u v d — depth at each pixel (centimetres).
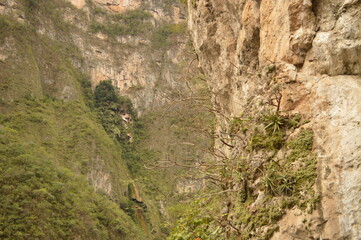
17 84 6009
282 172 329
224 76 625
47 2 8219
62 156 5325
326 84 327
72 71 7606
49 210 3519
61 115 6256
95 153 5691
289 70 367
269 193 343
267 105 396
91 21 8912
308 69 352
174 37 8369
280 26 388
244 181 400
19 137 4878
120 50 8838
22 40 6812
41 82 6744
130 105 7731
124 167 6094
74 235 3538
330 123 310
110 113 7331
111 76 8456
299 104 349
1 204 3297
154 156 6041
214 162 545
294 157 327
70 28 8331
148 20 9544
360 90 305
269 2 417
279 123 359
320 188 293
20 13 7194
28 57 6662
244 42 503
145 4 9788
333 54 332
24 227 3212
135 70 8700
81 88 7519
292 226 298
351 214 268
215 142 696
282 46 381
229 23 589
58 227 3466
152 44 9106
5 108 5519
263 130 386
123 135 7019
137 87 8406
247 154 408
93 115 6931
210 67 696
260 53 437
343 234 267
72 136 5884
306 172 309
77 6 8938
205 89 812
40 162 4203
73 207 3834
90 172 5375
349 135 291
